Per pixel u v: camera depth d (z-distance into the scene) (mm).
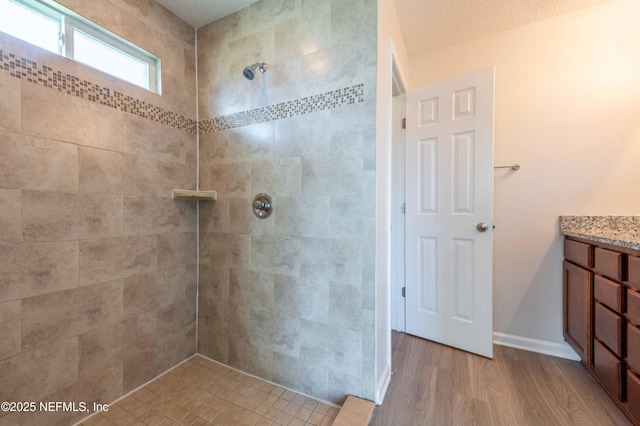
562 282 1781
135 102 1512
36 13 1192
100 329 1364
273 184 1577
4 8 1097
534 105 1835
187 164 1812
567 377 1544
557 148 1785
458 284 1870
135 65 1567
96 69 1348
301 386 1493
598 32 1681
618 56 1646
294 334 1516
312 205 1461
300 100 1490
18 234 1098
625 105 1634
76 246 1274
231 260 1733
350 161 1364
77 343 1278
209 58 1817
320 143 1437
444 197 1923
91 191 1326
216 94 1794
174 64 1723
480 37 1976
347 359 1377
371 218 1320
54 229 1200
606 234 1617
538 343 1850
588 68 1707
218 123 1786
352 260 1364
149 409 1364
